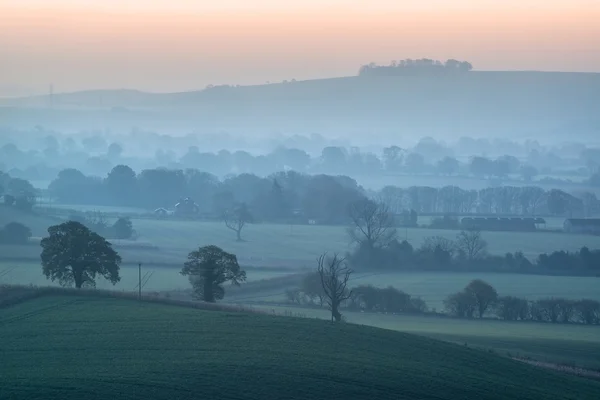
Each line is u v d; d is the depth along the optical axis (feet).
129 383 489.67
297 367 537.65
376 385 516.73
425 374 553.64
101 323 653.30
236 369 524.93
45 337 605.31
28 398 460.14
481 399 520.83
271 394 486.79
